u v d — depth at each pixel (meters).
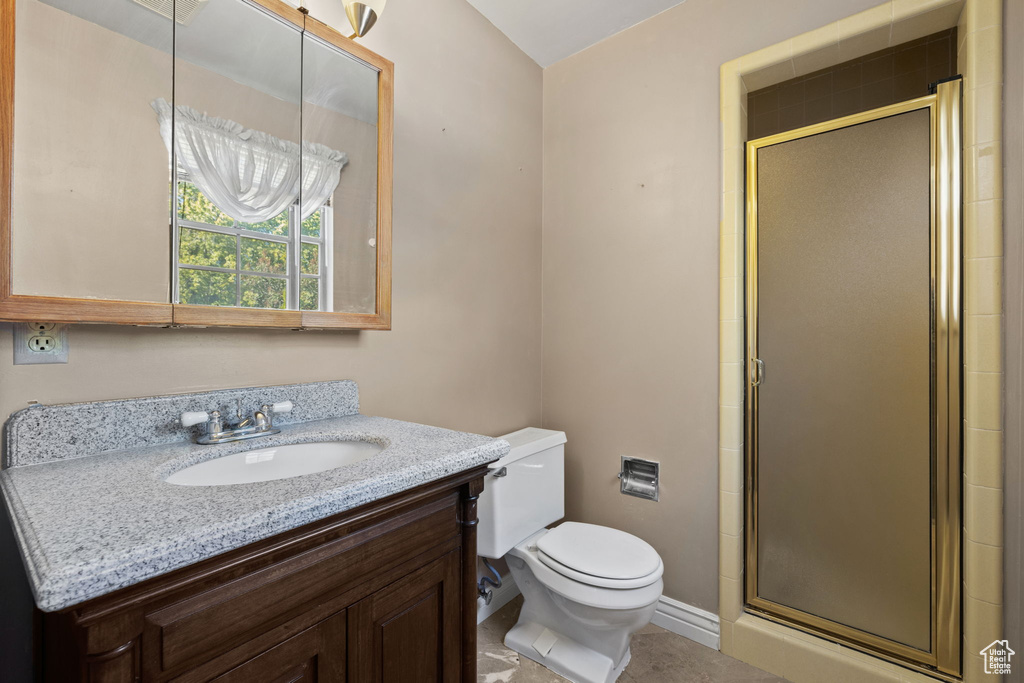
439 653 0.95
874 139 1.56
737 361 1.69
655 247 1.90
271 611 0.67
